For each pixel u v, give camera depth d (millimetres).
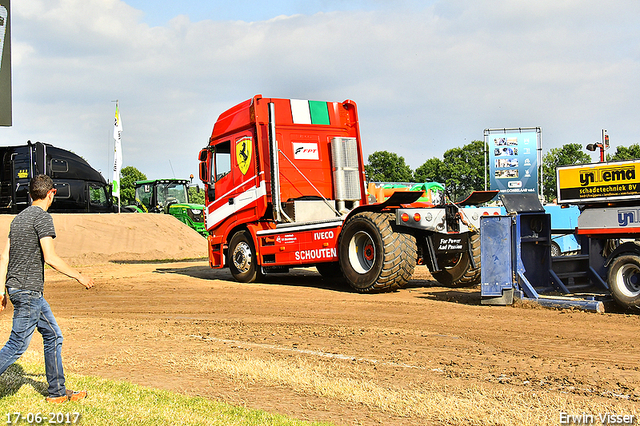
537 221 10062
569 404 4660
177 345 7129
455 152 89125
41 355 6512
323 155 13781
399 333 7590
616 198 8516
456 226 11102
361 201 13844
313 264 12805
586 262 10586
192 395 5105
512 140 40156
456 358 6242
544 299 9070
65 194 24922
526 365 5902
